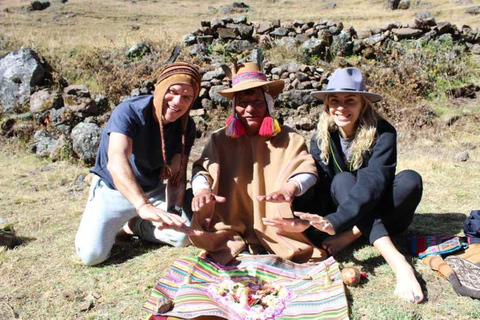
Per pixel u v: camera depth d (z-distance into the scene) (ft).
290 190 10.28
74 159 22.39
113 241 11.66
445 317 9.11
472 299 9.66
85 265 11.68
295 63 30.35
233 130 11.16
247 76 11.12
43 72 28.73
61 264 11.75
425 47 33.96
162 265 11.53
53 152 22.72
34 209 16.03
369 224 10.80
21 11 85.30
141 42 33.71
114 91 28.71
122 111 10.78
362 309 9.38
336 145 11.66
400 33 34.50
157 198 12.31
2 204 16.58
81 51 33.09
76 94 26.91
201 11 97.14
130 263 11.77
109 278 11.02
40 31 48.91
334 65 32.22
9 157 23.21
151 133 11.25
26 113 26.11
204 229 10.85
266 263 10.50
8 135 25.04
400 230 12.11
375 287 10.18
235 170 11.44
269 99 11.28
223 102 28.02
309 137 26.73
